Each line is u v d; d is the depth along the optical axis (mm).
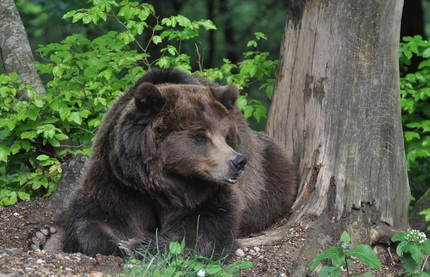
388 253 10609
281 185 11539
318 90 11180
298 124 11578
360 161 10859
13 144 13156
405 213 11438
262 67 14508
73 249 9305
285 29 11812
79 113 12875
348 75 10914
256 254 9992
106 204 9469
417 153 15836
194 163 8953
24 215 11930
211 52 29062
